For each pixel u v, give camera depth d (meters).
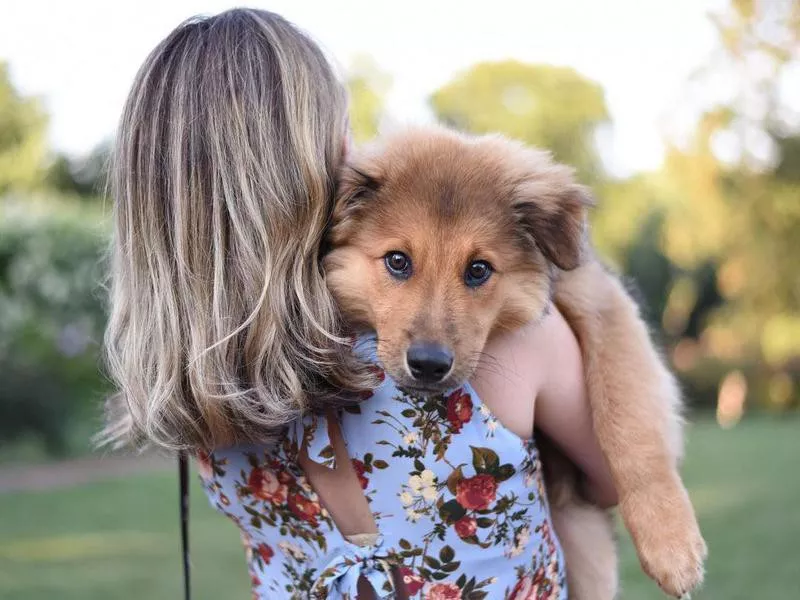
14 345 11.13
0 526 7.88
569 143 21.52
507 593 1.90
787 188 18.30
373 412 1.86
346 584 1.86
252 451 1.93
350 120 2.46
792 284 18.69
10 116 19.55
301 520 1.92
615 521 2.67
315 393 1.84
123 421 2.27
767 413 19.25
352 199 2.31
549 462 2.48
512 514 1.88
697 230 18.95
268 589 2.08
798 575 5.80
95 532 7.68
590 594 2.51
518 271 2.36
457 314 2.25
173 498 8.98
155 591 5.98
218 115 1.91
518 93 21.34
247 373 1.83
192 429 1.89
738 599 5.39
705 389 20.06
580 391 2.16
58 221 11.54
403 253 2.34
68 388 11.45
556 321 2.18
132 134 2.00
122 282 2.06
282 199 1.89
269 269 1.84
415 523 1.87
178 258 1.90
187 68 1.98
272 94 1.94
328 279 2.30
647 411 2.34
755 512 7.62
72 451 11.39
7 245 11.22
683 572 2.25
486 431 1.87
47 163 19.25
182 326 1.89
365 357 2.09
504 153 2.55
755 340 19.59
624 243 22.47
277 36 2.02
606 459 2.36
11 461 11.05
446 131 2.67
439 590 1.86
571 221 2.34
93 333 11.55
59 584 6.12
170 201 1.93
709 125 18.38
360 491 1.88
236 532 7.66
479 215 2.36
